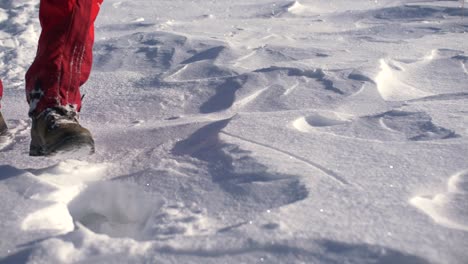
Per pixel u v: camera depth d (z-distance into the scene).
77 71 2.01
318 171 1.65
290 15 5.70
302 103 2.45
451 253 1.22
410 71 3.03
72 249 1.29
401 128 2.02
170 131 2.16
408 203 1.44
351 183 1.57
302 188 1.54
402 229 1.32
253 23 5.17
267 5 6.20
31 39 4.61
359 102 2.44
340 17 5.36
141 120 2.42
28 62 3.91
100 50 3.93
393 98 2.55
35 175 1.78
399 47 3.67
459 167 1.66
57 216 1.51
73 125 1.87
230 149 1.84
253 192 1.55
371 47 3.70
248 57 3.49
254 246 1.26
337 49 3.63
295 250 1.24
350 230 1.31
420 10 5.23
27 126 2.38
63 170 1.82
